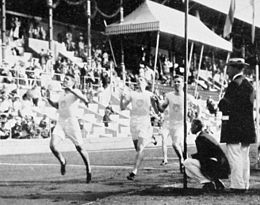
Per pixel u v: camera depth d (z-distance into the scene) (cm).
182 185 1070
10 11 3628
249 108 970
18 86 2733
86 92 3103
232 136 961
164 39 4541
